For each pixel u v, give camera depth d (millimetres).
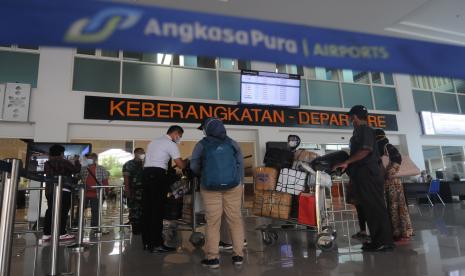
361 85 10422
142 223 3432
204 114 8273
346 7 7488
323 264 2553
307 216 3246
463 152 11461
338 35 1646
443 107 11688
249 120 8641
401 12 7816
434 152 11039
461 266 2309
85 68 7668
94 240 4156
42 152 5820
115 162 7602
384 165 3512
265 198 3541
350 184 3730
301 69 9758
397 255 2746
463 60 1904
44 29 1181
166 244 3760
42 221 6156
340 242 3492
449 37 9141
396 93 10875
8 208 1585
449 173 11070
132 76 8023
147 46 1311
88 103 7383
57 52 7375
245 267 2545
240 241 2678
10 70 7117
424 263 2436
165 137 3471
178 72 8461
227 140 2744
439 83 11852
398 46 1763
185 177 3979
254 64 9242
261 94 8688
